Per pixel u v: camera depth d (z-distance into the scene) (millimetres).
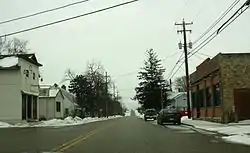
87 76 89812
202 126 32844
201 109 46312
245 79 35031
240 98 34844
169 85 94500
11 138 22828
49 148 16641
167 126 37594
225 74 35156
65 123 49062
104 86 97188
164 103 92500
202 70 44750
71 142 19641
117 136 23906
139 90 95000
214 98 39312
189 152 14820
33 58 52500
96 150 15719
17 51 71688
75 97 94000
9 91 46531
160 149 15969
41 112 73562
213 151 15117
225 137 22031
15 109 46344
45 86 80438
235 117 34406
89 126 40281
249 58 35250
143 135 24641
